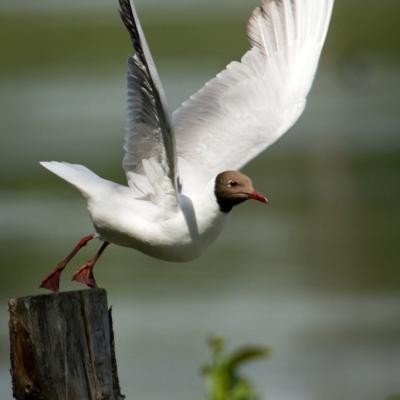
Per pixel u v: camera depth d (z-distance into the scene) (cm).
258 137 974
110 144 2594
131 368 1495
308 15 1021
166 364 1502
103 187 888
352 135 2883
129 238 891
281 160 2653
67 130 2764
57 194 2250
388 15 4903
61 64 3856
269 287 1798
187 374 1475
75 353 741
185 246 888
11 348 750
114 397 757
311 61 1009
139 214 881
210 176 944
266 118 986
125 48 4144
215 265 1900
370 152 2706
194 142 971
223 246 2009
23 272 1800
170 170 859
